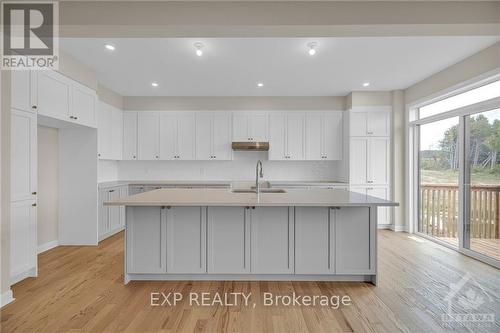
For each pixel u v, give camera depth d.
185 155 5.06
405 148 4.64
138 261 2.59
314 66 3.55
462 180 3.50
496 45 2.90
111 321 1.97
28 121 2.65
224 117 5.05
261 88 4.55
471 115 3.40
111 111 4.62
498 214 3.02
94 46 2.99
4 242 2.20
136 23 2.15
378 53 3.15
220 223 2.58
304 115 5.04
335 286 2.53
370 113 4.73
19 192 2.55
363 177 4.76
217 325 1.92
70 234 3.82
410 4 2.14
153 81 4.17
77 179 3.82
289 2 2.15
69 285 2.55
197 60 3.35
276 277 2.65
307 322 1.97
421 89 4.18
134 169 5.32
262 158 5.32
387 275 2.79
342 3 2.15
